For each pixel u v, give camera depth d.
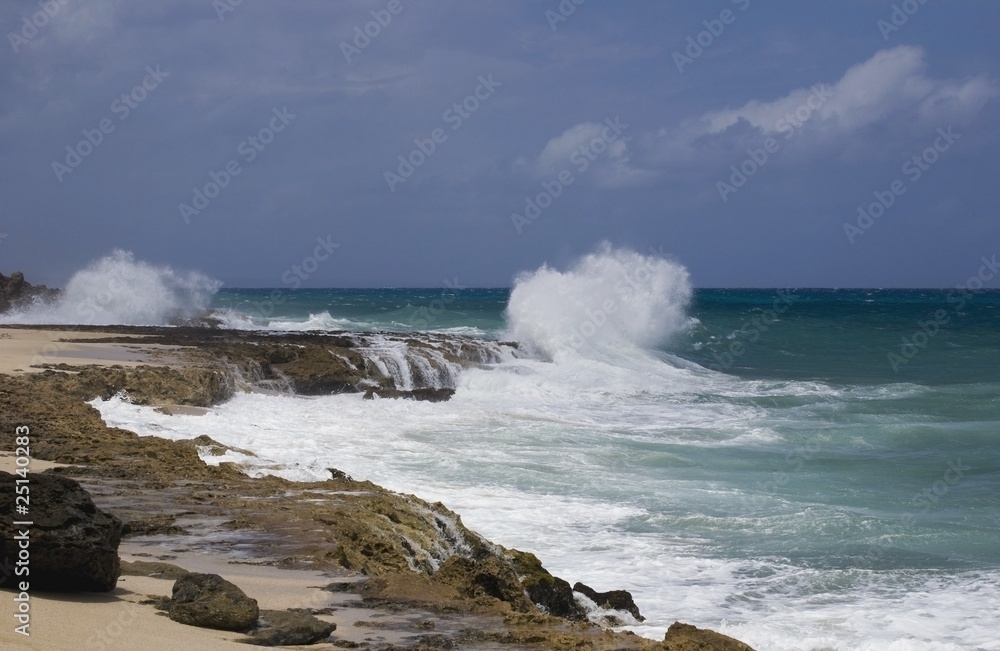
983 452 21.56
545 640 7.43
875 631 10.16
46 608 6.89
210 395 22.58
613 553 12.77
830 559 12.89
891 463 20.25
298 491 12.93
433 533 11.99
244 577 8.77
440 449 19.23
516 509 14.73
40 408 17.30
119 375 21.27
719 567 12.33
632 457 19.64
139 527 10.45
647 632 9.56
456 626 7.71
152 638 6.48
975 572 12.44
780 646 9.55
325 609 7.97
